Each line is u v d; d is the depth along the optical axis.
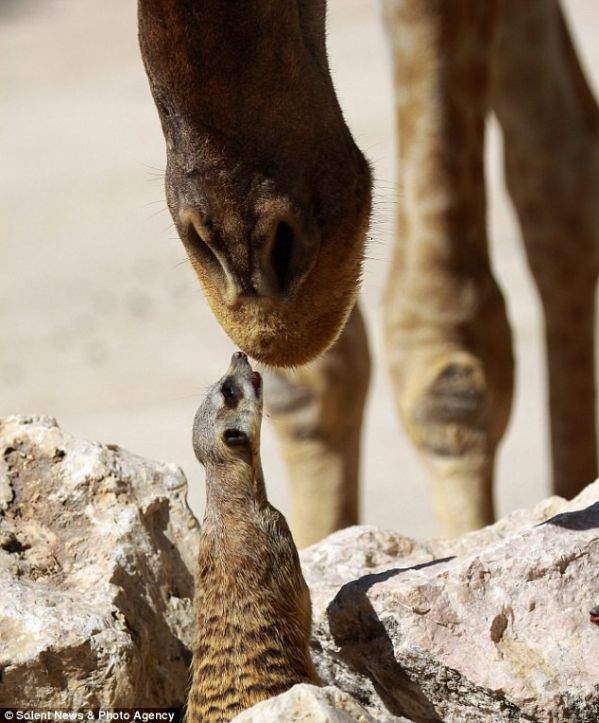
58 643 15.66
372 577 16.69
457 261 24.12
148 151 94.56
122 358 65.31
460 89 23.75
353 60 102.12
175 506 18.69
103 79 114.19
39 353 67.00
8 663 15.49
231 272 13.95
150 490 18.58
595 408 29.91
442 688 15.97
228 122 13.75
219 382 17.38
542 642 15.74
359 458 26.48
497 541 17.25
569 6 106.06
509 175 29.14
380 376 61.19
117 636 15.99
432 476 24.80
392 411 55.94
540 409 52.91
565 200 28.53
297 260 14.00
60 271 78.69
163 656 17.30
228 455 16.69
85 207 87.00
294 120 14.01
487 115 24.36
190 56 13.53
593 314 29.50
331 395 25.45
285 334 14.18
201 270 14.32
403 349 24.62
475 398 24.12
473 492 24.45
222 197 13.77
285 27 13.93
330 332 14.54
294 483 26.19
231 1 13.45
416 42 23.62
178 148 13.98
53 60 121.25
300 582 16.58
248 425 16.86
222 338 67.38
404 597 16.02
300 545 26.28
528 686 15.29
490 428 24.50
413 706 16.50
